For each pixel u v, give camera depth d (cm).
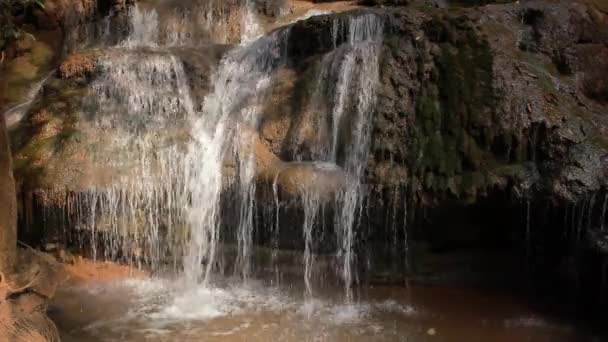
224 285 673
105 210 675
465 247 657
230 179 664
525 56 684
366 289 653
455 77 656
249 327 567
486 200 613
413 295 640
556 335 550
